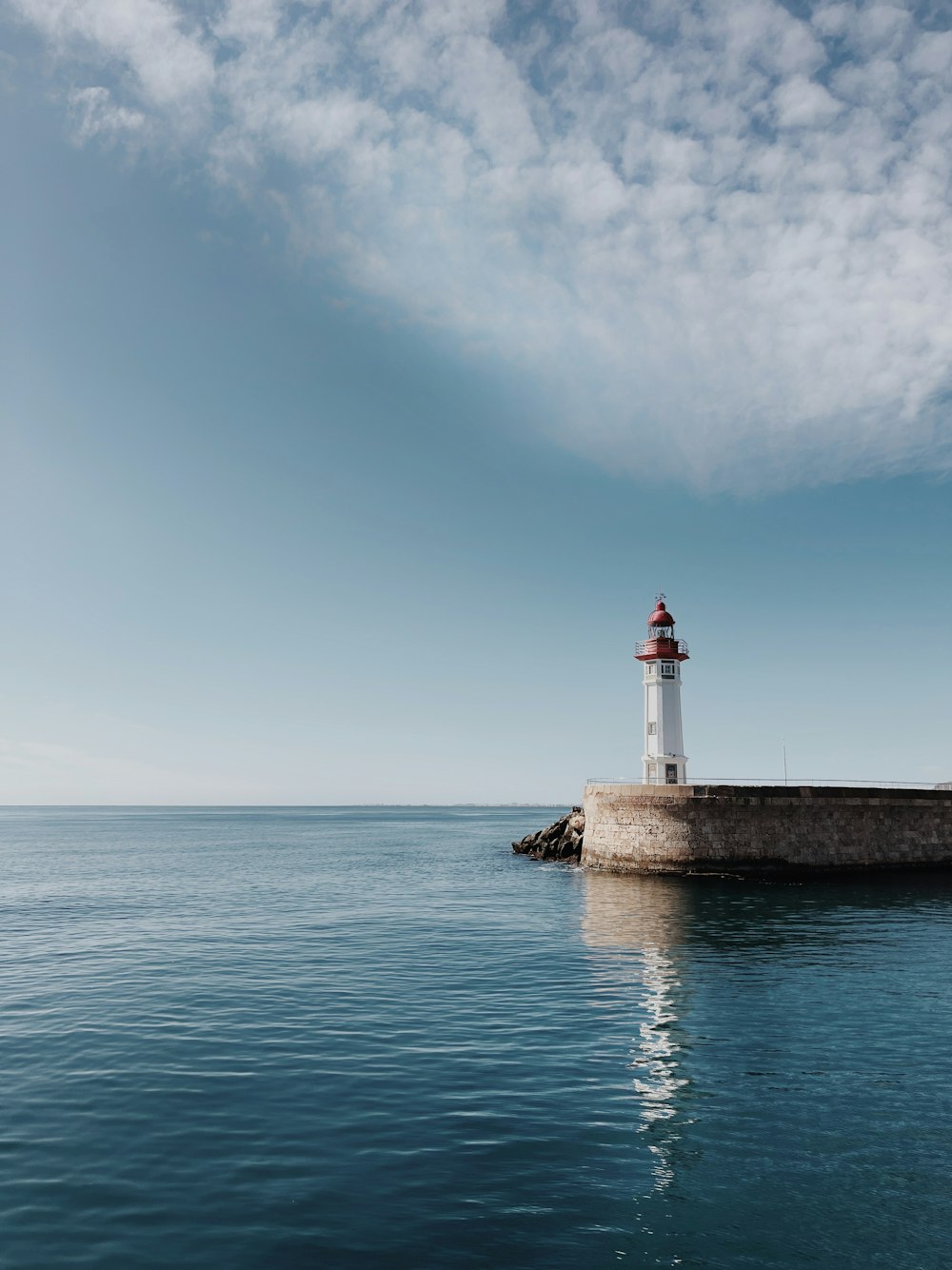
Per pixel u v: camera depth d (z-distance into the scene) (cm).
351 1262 843
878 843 4144
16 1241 876
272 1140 1126
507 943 2597
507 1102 1257
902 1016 1736
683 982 2041
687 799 4141
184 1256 852
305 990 1977
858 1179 1023
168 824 16100
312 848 7738
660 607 5347
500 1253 862
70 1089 1314
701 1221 924
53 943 2625
